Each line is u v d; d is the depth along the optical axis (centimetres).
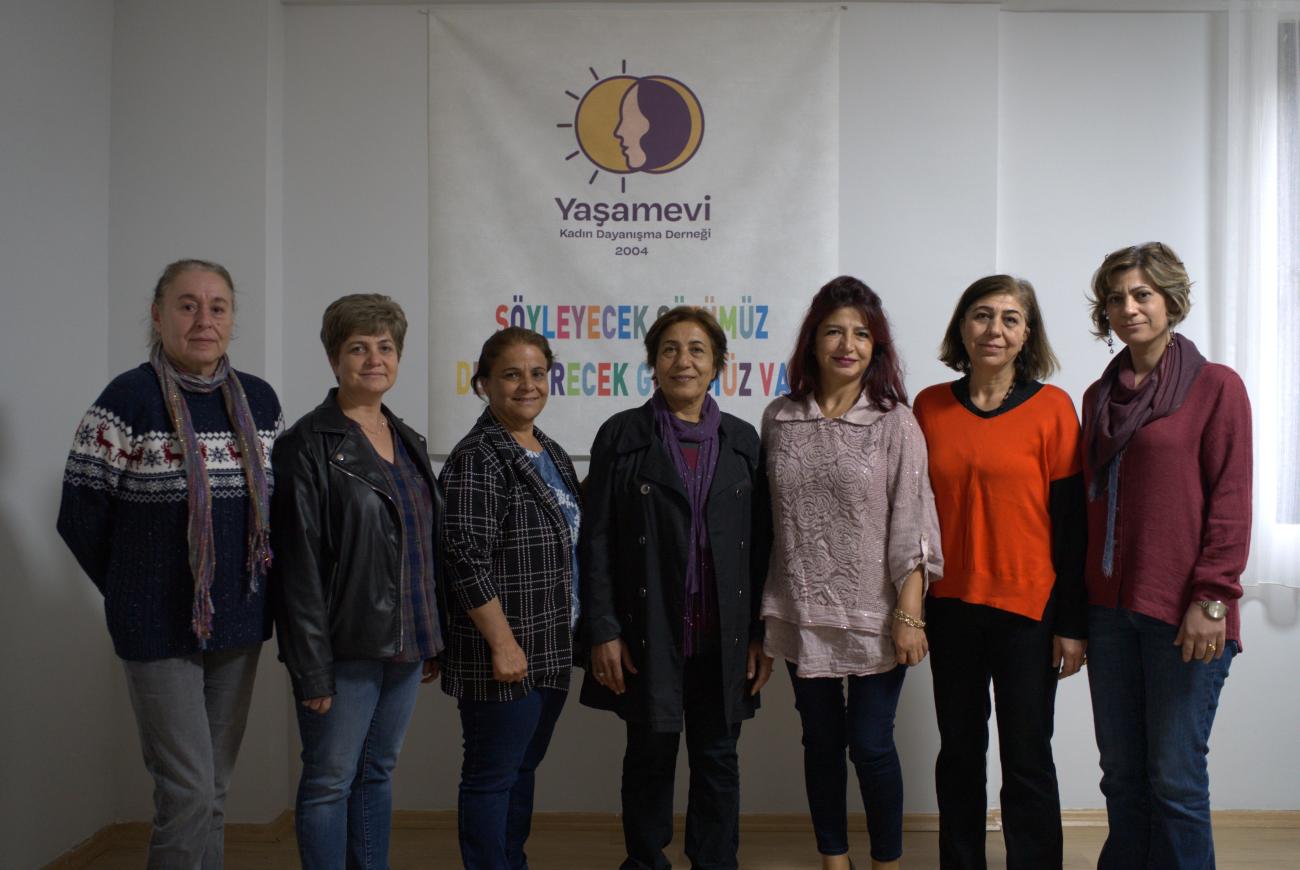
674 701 201
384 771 195
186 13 269
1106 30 280
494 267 277
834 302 208
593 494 210
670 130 276
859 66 277
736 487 207
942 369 276
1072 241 281
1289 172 269
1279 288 269
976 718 210
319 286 280
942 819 214
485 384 205
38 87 235
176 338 176
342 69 279
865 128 277
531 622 195
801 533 207
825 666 205
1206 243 280
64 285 246
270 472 186
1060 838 205
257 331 270
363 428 190
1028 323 211
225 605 177
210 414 181
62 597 242
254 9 269
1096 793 278
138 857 256
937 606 211
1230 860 253
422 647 189
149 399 173
